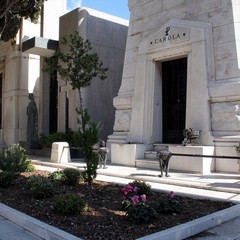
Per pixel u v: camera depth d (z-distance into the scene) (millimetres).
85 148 8102
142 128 13016
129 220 5156
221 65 11156
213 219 5359
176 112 13047
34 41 17344
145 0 13773
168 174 10039
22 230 5277
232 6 11117
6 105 22125
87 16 16562
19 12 16062
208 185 8195
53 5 21453
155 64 13242
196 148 10398
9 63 21859
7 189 7762
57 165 12797
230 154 10477
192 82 11648
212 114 11242
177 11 12570
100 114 16656
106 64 17109
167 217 5422
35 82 21578
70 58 9297
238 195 7340
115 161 12945
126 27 18344
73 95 16391
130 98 13680
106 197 6863
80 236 4566
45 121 20094
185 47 12031
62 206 5621
